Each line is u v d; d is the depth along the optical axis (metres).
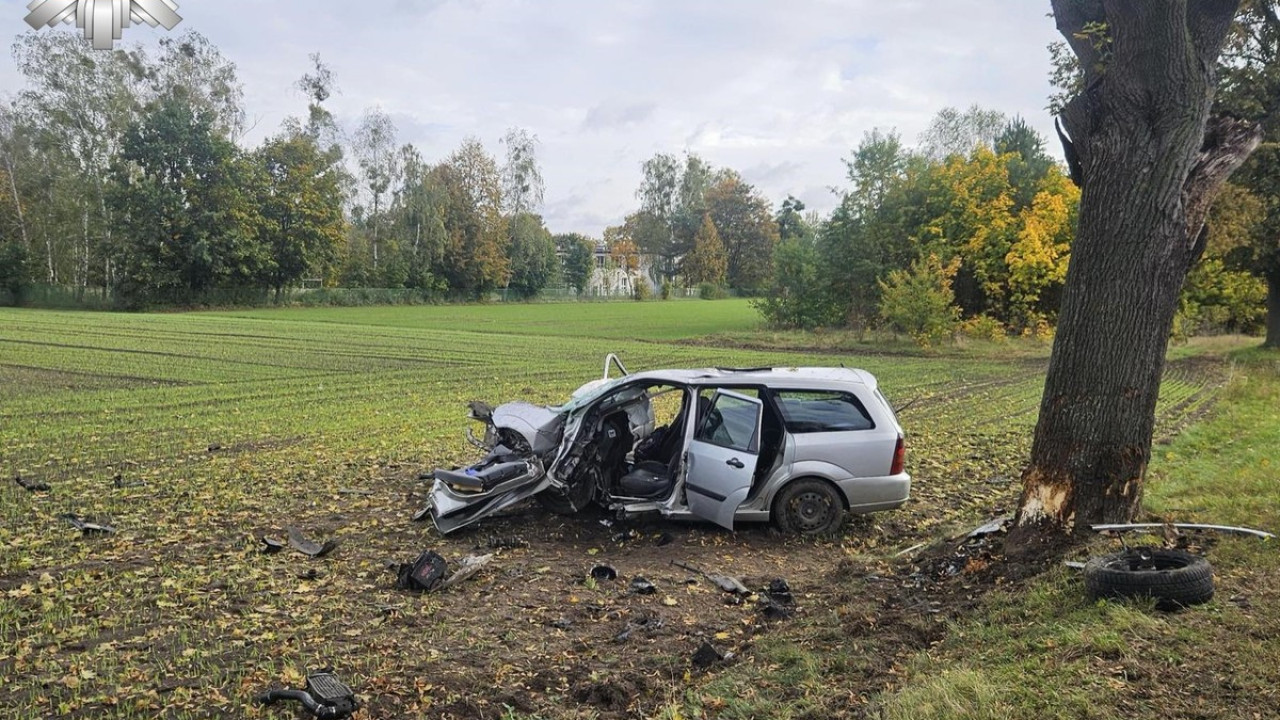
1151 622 4.85
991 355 36.19
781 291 49.31
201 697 4.92
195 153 67.94
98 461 12.38
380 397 20.25
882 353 37.28
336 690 4.83
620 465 9.21
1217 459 12.26
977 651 4.94
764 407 9.08
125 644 5.72
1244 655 4.34
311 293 78.00
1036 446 7.25
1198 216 6.79
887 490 9.02
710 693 4.85
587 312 75.62
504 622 6.29
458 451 13.33
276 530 8.79
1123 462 6.84
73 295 65.75
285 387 21.97
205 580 7.12
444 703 4.88
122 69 71.31
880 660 5.11
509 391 21.69
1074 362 6.98
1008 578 6.37
